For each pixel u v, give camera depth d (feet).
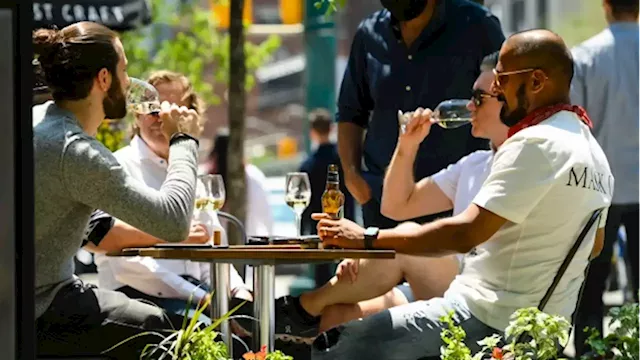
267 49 57.93
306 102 49.80
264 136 128.88
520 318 19.11
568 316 21.15
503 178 20.38
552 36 20.97
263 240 21.85
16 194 16.35
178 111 21.90
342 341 21.17
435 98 28.50
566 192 20.29
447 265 23.63
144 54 53.26
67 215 20.52
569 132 20.61
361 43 29.48
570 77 21.01
